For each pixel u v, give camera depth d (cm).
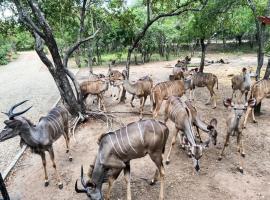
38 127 607
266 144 777
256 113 976
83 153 768
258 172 652
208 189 600
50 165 719
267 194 580
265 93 923
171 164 693
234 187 603
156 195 589
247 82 1062
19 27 1088
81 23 1022
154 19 1054
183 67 1531
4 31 1095
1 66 2688
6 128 568
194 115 698
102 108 1109
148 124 551
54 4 1095
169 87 941
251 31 2512
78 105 963
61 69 934
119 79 1210
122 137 538
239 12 1839
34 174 688
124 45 2298
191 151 584
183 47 3394
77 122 928
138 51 2553
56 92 1466
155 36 2344
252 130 862
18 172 703
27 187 639
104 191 605
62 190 620
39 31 879
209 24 1370
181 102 698
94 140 839
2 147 845
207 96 1223
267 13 1005
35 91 1512
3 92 1534
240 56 2644
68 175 670
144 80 1007
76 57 2366
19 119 573
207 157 717
